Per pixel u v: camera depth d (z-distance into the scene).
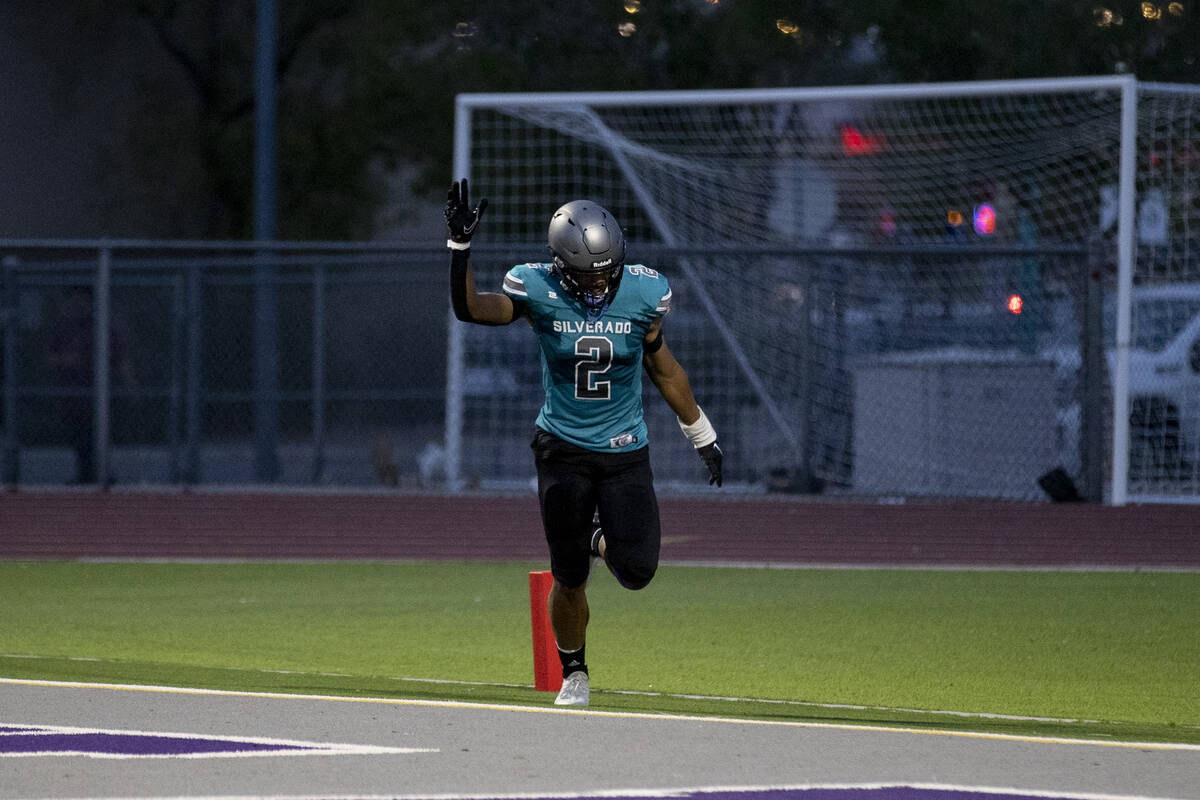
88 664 27.25
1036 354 63.56
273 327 65.75
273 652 31.38
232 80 110.88
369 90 98.25
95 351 63.94
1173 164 63.59
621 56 94.38
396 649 31.75
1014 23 88.56
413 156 102.75
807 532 50.69
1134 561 45.41
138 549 49.06
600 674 28.61
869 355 64.50
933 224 69.06
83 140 109.88
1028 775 16.91
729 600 38.50
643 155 67.44
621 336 22.31
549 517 22.84
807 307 60.00
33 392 63.56
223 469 79.81
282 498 58.66
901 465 60.47
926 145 68.12
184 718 20.11
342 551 48.69
